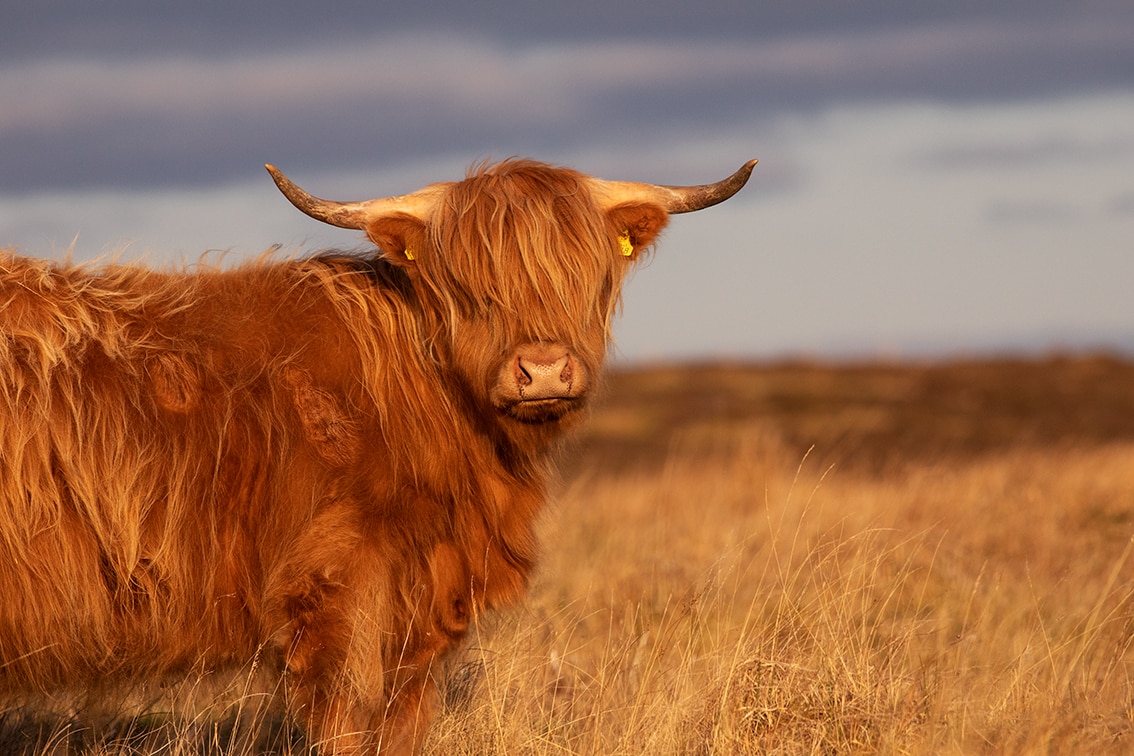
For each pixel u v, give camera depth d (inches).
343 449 388.8
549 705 487.8
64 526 359.9
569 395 372.8
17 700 418.6
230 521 382.6
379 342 409.4
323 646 380.8
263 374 390.3
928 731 390.6
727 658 452.1
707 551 791.1
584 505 1075.9
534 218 388.2
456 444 408.2
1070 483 955.3
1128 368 2763.3
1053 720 396.5
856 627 492.4
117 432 367.2
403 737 410.3
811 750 394.9
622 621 561.9
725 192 436.1
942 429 2092.8
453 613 414.0
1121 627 542.3
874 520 734.5
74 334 371.2
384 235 406.0
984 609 552.4
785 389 2586.1
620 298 427.8
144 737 454.0
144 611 373.7
